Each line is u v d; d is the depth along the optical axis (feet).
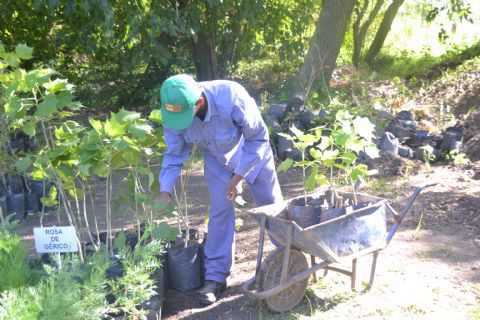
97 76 43.06
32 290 10.50
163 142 13.89
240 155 13.09
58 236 11.84
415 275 14.39
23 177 22.54
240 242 17.67
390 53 65.26
